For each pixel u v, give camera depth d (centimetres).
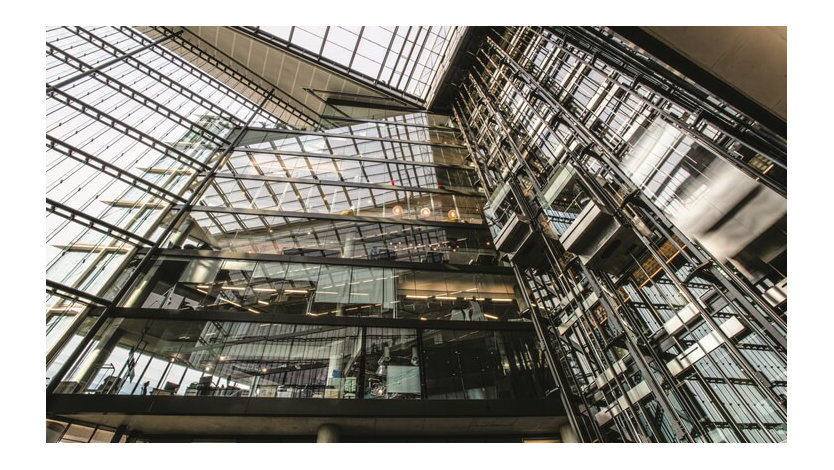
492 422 1136
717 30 547
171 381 1041
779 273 625
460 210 1952
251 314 1245
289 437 1086
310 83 2692
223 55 2544
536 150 1597
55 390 968
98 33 1830
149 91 1936
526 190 1539
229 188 1794
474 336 1315
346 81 2658
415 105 2772
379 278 1481
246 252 1490
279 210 1722
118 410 958
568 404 1078
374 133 2434
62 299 1118
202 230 1557
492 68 2186
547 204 1359
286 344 1180
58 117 1419
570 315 1269
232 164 1953
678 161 821
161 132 1809
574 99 1364
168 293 1285
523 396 1162
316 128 2381
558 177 1352
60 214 1241
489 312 1425
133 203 1483
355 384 1116
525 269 1470
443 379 1176
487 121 2069
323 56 2581
